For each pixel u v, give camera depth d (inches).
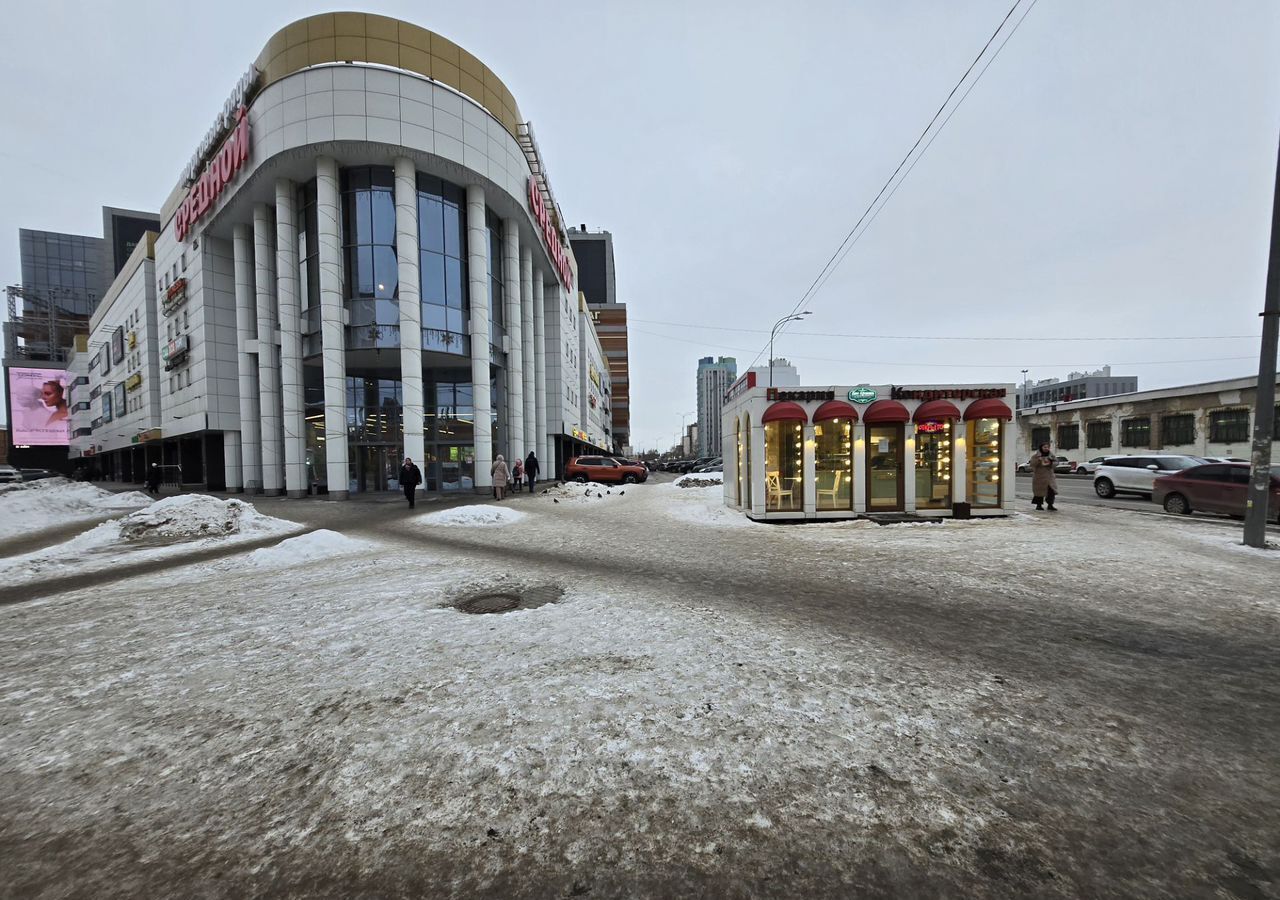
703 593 223.3
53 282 3366.1
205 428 987.9
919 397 480.4
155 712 123.6
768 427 472.1
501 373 946.1
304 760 103.0
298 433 796.0
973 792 91.5
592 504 644.7
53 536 447.8
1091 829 82.6
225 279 1007.6
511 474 930.7
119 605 214.7
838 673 140.1
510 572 266.7
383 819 86.2
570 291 1418.6
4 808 90.5
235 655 158.2
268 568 285.3
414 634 173.8
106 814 88.7
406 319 730.2
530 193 933.8
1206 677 138.7
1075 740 108.0
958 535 379.2
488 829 83.6
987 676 138.9
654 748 105.0
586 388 1637.6
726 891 71.8
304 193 797.2
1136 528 403.5
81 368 2158.0
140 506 681.6
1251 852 77.6
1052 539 355.6
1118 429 1316.4
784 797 90.3
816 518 467.8
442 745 107.0
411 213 735.7
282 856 78.7
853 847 79.3
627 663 146.9
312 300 793.6
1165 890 71.6
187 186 978.1
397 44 711.7
